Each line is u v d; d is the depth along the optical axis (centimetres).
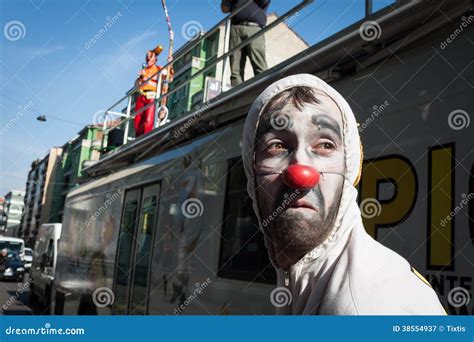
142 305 458
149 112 776
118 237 565
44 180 3966
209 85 549
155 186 483
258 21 532
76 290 705
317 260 114
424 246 191
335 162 118
